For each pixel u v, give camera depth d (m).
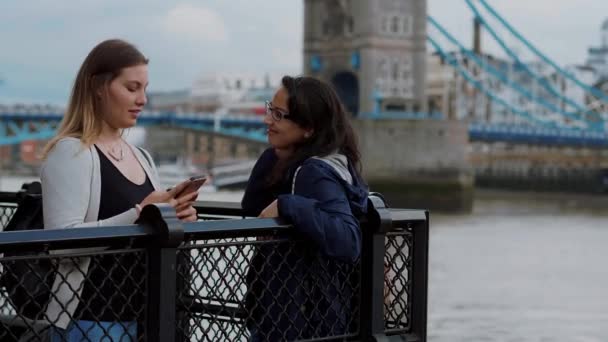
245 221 3.61
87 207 3.77
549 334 20.64
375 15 94.12
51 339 3.47
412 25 95.38
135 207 3.62
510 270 35.25
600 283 31.92
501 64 116.81
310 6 98.69
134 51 3.91
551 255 41.44
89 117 3.85
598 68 139.50
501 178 115.94
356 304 4.04
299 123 4.07
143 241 3.34
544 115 127.00
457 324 21.88
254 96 156.62
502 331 20.86
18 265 3.28
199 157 133.50
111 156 3.90
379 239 4.02
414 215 4.16
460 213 74.44
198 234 3.48
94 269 3.34
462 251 42.25
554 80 129.88
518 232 54.19
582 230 56.47
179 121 88.31
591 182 108.44
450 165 83.50
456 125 83.44
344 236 3.79
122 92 3.87
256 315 3.81
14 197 4.75
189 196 3.76
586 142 101.62
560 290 29.86
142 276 3.36
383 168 83.75
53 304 3.51
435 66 126.19
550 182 111.62
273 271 3.74
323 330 3.94
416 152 83.69
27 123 81.88
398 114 91.25
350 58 95.25
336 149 4.07
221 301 3.68
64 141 3.79
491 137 95.69
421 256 4.21
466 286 30.16
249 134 90.81
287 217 3.73
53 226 3.69
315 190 3.88
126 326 3.59
